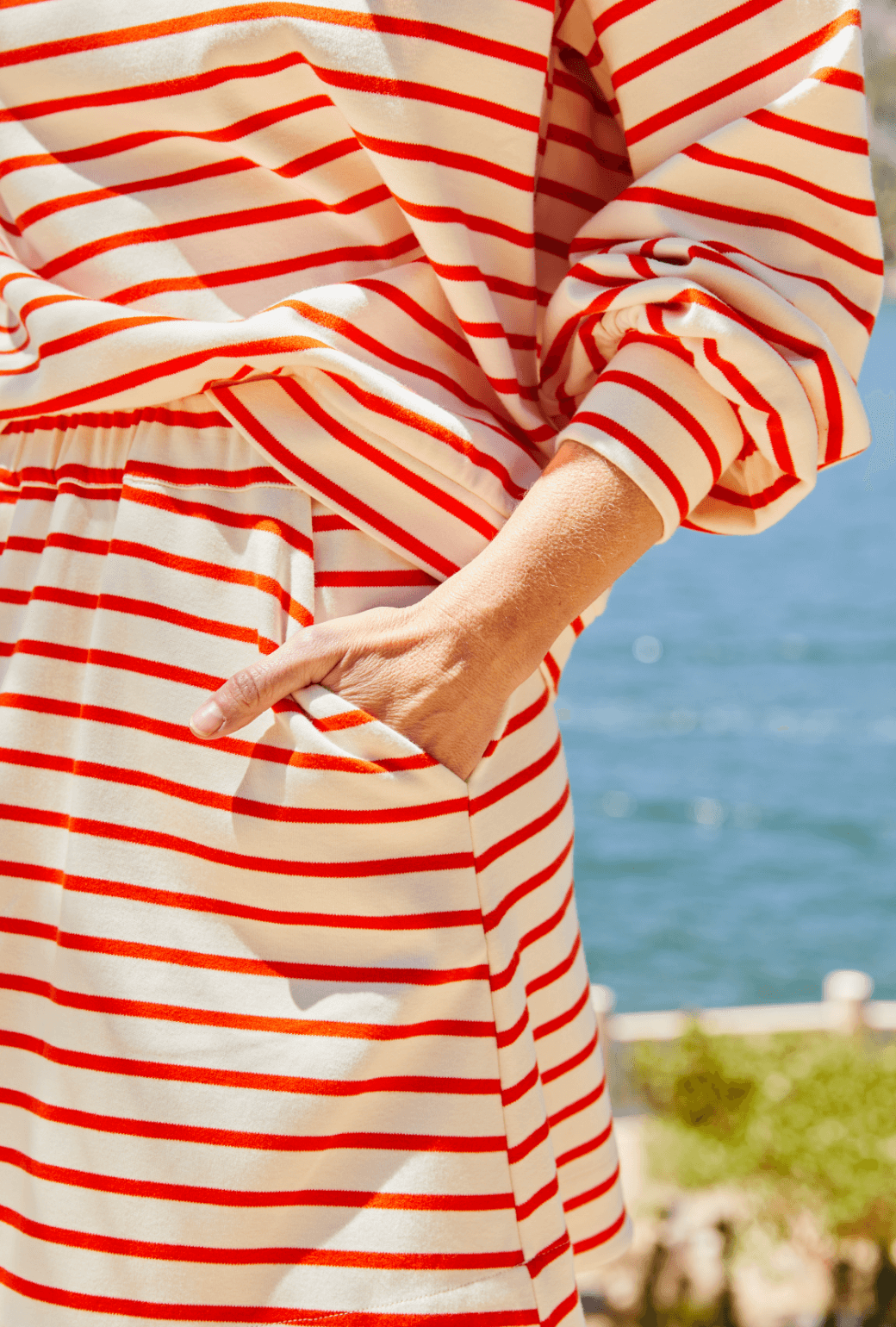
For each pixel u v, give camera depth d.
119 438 1.00
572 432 0.95
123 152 1.01
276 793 0.91
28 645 0.99
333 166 0.97
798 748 39.56
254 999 0.92
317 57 0.93
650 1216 5.75
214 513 0.96
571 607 0.93
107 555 0.98
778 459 0.95
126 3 0.98
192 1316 0.90
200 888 0.93
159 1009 0.92
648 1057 6.32
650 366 0.95
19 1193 0.97
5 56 1.01
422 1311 0.88
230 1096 0.91
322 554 0.95
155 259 1.01
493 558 0.92
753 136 0.94
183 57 0.96
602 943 26.38
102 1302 0.91
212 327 0.94
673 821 33.62
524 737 1.00
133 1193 0.91
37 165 1.03
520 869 0.99
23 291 1.01
